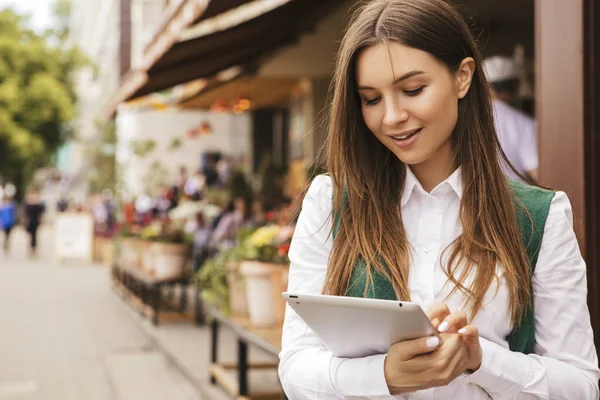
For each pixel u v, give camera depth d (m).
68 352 7.85
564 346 1.53
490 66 4.38
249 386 5.95
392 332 1.36
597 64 2.63
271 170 14.23
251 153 17.95
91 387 6.31
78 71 34.84
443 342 1.35
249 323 4.99
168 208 17.48
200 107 13.37
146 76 8.43
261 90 12.75
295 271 1.65
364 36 1.48
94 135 28.06
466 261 1.53
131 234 12.36
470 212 1.55
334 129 1.60
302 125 13.02
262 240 4.98
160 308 10.17
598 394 1.54
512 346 1.54
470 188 1.57
